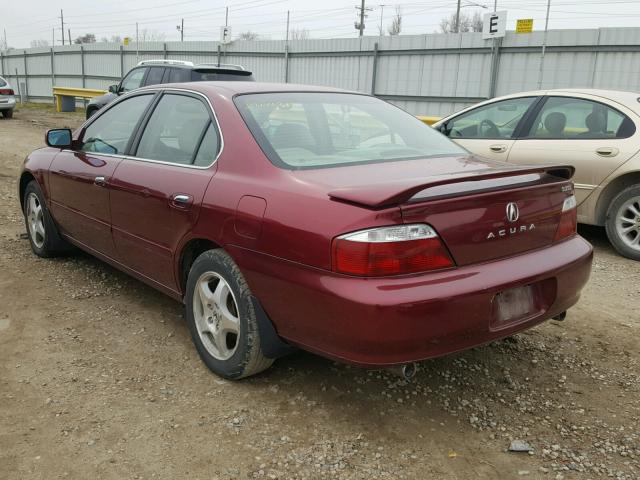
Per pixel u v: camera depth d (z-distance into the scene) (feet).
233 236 9.57
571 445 8.99
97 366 10.88
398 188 8.01
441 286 8.14
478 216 8.60
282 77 77.77
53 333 12.17
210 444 8.72
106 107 14.69
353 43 68.13
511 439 9.09
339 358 8.48
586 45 50.55
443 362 11.46
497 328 8.86
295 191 8.96
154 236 11.64
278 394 10.10
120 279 15.43
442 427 9.34
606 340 12.72
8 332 12.16
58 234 16.31
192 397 9.94
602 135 19.31
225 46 84.74
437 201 8.18
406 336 7.95
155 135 12.41
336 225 8.16
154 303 13.92
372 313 7.82
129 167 12.47
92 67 109.50
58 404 9.61
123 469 8.13
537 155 20.26
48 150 16.47
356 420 9.44
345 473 8.20
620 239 19.03
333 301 8.11
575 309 14.47
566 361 11.69
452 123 23.38
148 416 9.36
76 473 8.02
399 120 12.58
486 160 11.30
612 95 19.69
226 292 10.19
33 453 8.39
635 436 9.25
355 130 11.58
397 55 64.28
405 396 10.19
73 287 14.78
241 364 9.93
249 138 10.22
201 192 10.33
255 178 9.68
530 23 53.06
